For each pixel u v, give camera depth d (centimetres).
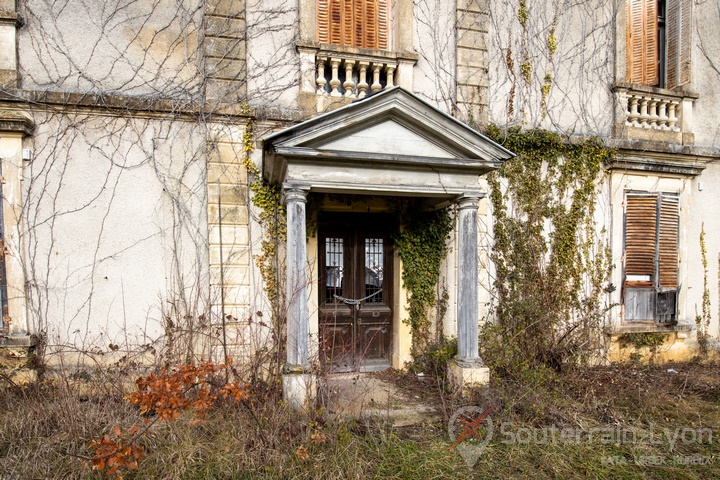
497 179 604
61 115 484
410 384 535
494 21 615
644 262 662
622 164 646
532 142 607
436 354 539
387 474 343
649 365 640
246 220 522
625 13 668
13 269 466
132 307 500
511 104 616
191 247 514
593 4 655
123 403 414
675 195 679
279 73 538
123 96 493
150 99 498
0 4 467
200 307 513
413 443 389
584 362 579
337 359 577
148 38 509
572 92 646
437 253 593
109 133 496
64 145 485
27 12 480
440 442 394
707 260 696
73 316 485
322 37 577
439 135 443
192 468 335
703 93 702
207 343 504
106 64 498
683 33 696
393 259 612
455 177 468
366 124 428
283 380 421
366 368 601
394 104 424
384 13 599
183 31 516
